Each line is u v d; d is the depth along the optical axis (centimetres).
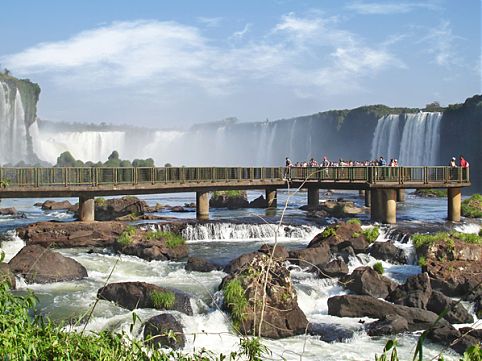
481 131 8494
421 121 8812
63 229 2958
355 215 4219
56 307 1859
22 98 10712
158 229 3303
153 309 1830
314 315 1938
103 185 3328
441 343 1672
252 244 3228
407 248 2758
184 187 3775
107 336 873
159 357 874
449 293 2192
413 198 6228
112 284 1912
